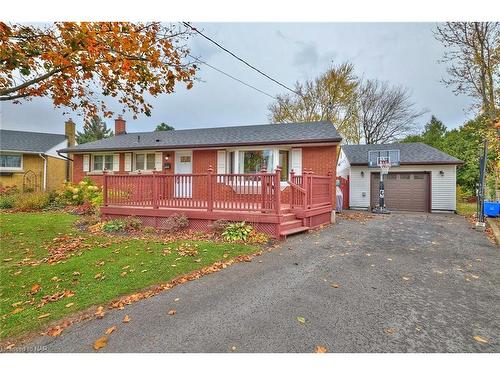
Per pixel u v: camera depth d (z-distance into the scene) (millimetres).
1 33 4258
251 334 2803
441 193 14570
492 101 11305
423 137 28625
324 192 10070
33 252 5801
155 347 2629
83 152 16062
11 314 3322
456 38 11633
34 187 20422
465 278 4387
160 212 8031
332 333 2816
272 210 7059
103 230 7684
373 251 6027
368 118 26828
